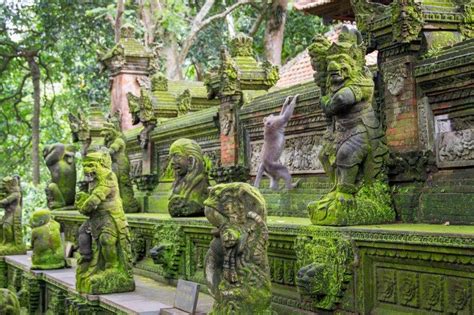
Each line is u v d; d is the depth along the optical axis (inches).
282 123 271.0
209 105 443.5
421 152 211.0
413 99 213.9
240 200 200.1
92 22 808.3
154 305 263.3
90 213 301.7
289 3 738.8
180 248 307.4
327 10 512.7
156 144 420.8
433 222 204.1
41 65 869.2
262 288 198.2
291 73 538.0
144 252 361.1
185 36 759.7
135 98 440.1
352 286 197.8
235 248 198.5
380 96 227.0
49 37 821.9
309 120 263.1
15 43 843.4
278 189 281.7
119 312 267.0
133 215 373.4
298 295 225.0
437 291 172.1
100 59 555.2
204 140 360.2
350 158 212.1
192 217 318.0
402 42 211.8
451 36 217.6
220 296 201.6
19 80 1007.0
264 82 319.9
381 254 188.2
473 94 194.7
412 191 212.5
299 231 218.2
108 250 298.7
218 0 827.4
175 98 429.4
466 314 163.0
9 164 980.6
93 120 533.3
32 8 824.3
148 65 538.9
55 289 358.9
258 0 722.2
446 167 205.0
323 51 222.8
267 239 201.3
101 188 300.4
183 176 327.0
